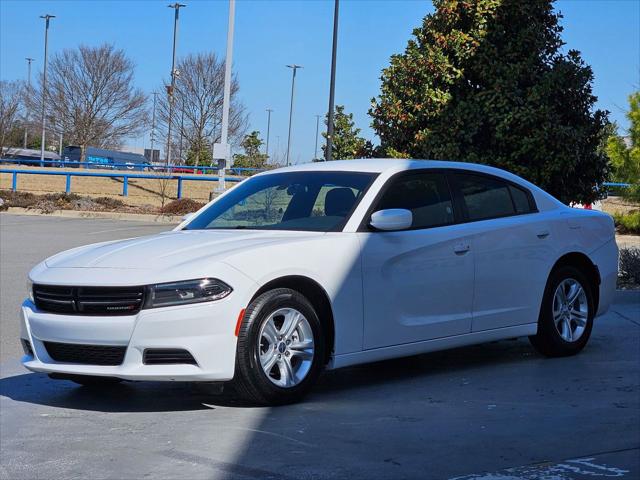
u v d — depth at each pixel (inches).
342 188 259.6
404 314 250.1
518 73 495.8
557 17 514.3
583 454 182.1
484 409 221.6
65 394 255.1
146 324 212.5
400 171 264.1
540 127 493.0
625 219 636.7
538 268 283.4
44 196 1147.9
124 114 2105.1
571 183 511.8
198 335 213.2
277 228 254.1
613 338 328.2
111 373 216.1
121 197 1293.1
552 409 219.9
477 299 267.4
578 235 297.3
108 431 209.9
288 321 227.8
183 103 1825.8
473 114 497.7
